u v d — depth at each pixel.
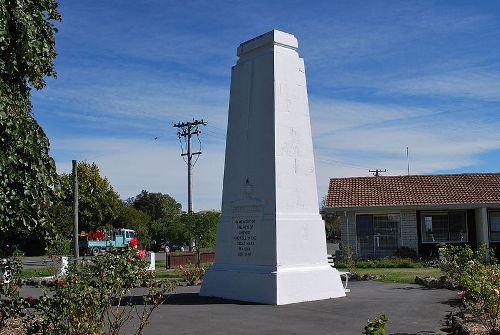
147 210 86.50
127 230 54.12
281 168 13.66
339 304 12.77
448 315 10.97
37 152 10.09
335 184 34.94
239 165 14.46
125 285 7.96
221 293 14.16
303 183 14.05
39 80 10.93
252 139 14.21
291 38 14.34
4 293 10.05
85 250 49.78
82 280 7.47
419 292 15.09
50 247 10.46
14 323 9.90
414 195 32.25
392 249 31.73
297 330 9.73
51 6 11.29
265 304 12.87
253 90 14.38
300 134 14.19
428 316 11.01
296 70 14.35
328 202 32.41
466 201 30.86
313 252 13.91
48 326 7.36
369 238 31.91
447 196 31.78
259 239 13.62
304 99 14.43
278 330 9.75
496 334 8.57
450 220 31.92
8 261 10.26
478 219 31.55
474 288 9.09
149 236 56.69
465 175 34.91
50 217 10.71
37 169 10.05
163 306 12.61
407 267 26.48
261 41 14.33
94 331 6.96
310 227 13.95
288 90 14.09
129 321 10.53
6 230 9.46
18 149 9.71
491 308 8.99
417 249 31.55
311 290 13.48
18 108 10.03
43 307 7.44
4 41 9.54
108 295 7.44
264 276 13.16
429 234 31.77
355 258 30.44
